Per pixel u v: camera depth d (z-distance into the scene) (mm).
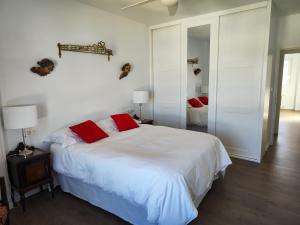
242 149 3736
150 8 3447
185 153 2209
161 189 1728
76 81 3148
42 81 2717
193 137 2785
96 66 3447
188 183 1853
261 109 3432
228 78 3701
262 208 2275
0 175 2293
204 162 2262
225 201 2414
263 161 3561
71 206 2420
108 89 3713
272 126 4285
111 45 3688
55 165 2586
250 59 3436
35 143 2703
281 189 2654
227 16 3557
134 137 2918
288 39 4016
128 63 4070
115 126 3336
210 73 3867
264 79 3340
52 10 2758
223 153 2771
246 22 3395
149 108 4816
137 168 1914
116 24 3750
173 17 3959
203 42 3928
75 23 3061
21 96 2516
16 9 2404
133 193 1880
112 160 2109
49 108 2826
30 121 2291
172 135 2920
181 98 4379
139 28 4305
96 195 2340
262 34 3277
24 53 2508
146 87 4680
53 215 2256
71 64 3053
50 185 2559
